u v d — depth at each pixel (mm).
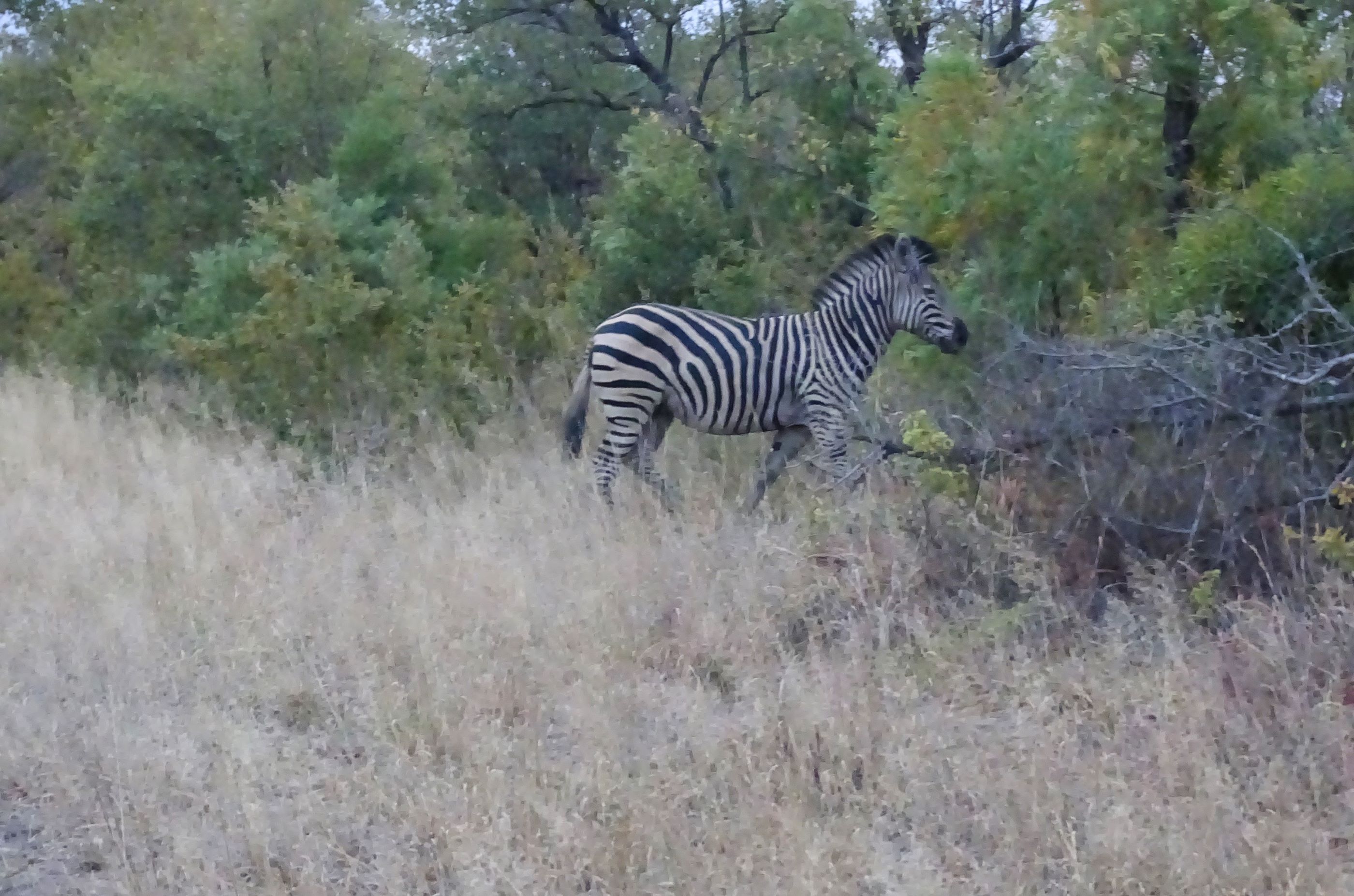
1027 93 8453
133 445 9328
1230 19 7176
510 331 10617
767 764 4762
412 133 12477
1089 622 5676
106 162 12430
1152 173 7531
